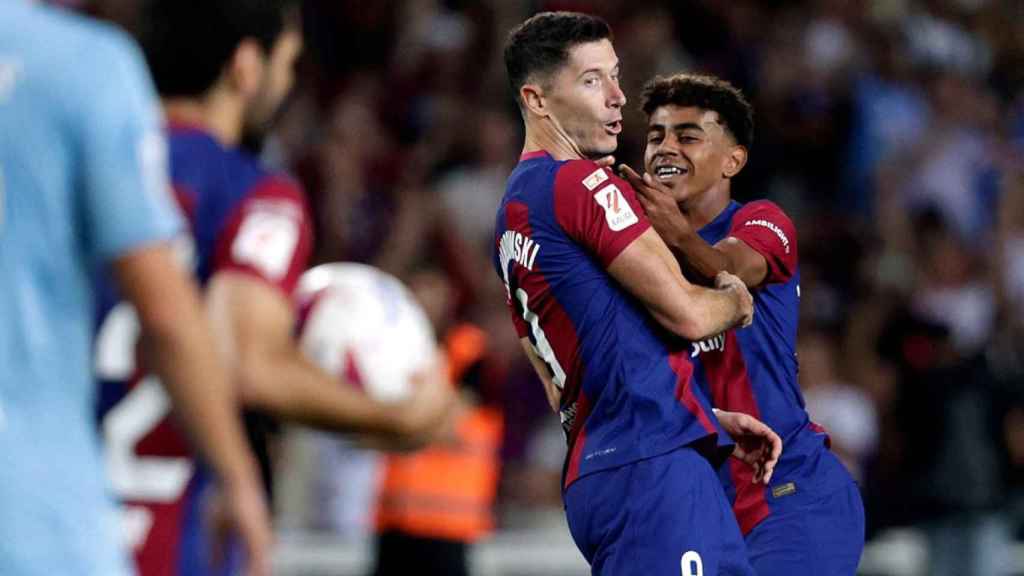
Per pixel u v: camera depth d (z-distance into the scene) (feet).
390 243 128.36
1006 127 157.99
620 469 45.70
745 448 49.42
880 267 137.90
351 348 41.01
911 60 155.63
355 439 38.50
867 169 146.00
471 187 132.77
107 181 30.19
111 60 30.63
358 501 102.17
